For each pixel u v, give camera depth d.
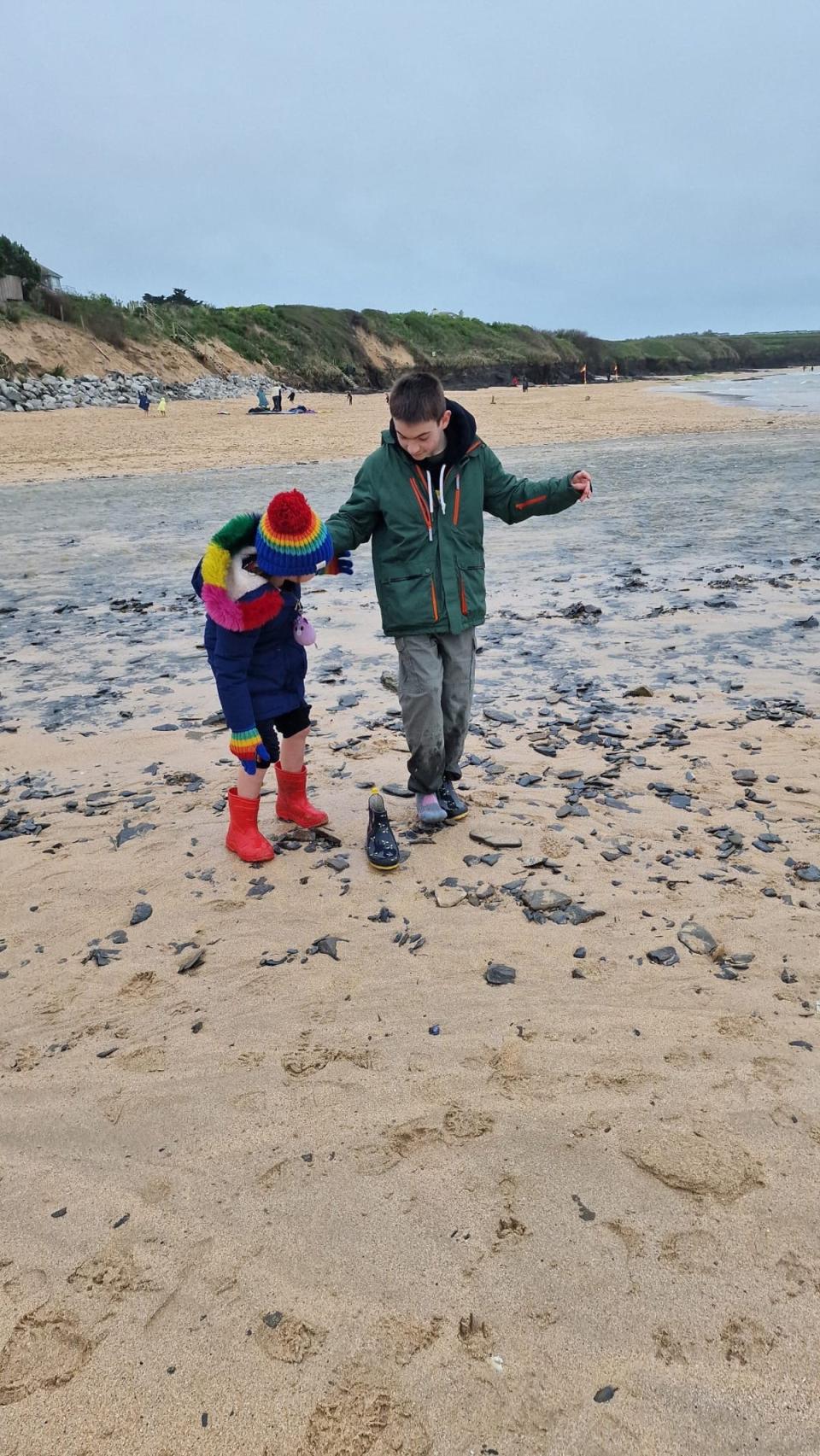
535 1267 1.98
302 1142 2.35
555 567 9.69
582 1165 2.24
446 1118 2.41
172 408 41.72
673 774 4.47
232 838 3.82
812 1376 1.74
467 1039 2.70
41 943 3.27
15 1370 1.80
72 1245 2.08
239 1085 2.55
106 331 48.44
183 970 3.07
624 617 7.55
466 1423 1.68
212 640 3.51
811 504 12.60
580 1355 1.79
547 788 4.36
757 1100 2.43
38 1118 2.47
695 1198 2.14
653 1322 1.85
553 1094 2.47
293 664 3.70
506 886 3.51
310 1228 2.10
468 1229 2.08
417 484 3.48
